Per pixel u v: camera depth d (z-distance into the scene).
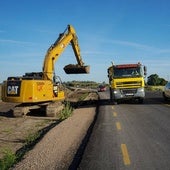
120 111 23.53
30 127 18.61
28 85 22.42
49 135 13.97
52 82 24.55
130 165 8.97
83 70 26.73
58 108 24.67
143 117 19.38
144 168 8.65
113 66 29.34
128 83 28.97
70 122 18.33
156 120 17.88
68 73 27.38
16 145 13.45
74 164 9.37
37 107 24.38
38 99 22.80
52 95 24.33
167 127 15.33
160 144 11.52
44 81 23.48
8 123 20.50
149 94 50.94
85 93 62.44
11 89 22.81
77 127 16.28
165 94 32.66
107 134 13.78
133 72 29.17
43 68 25.28
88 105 31.86
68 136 13.65
